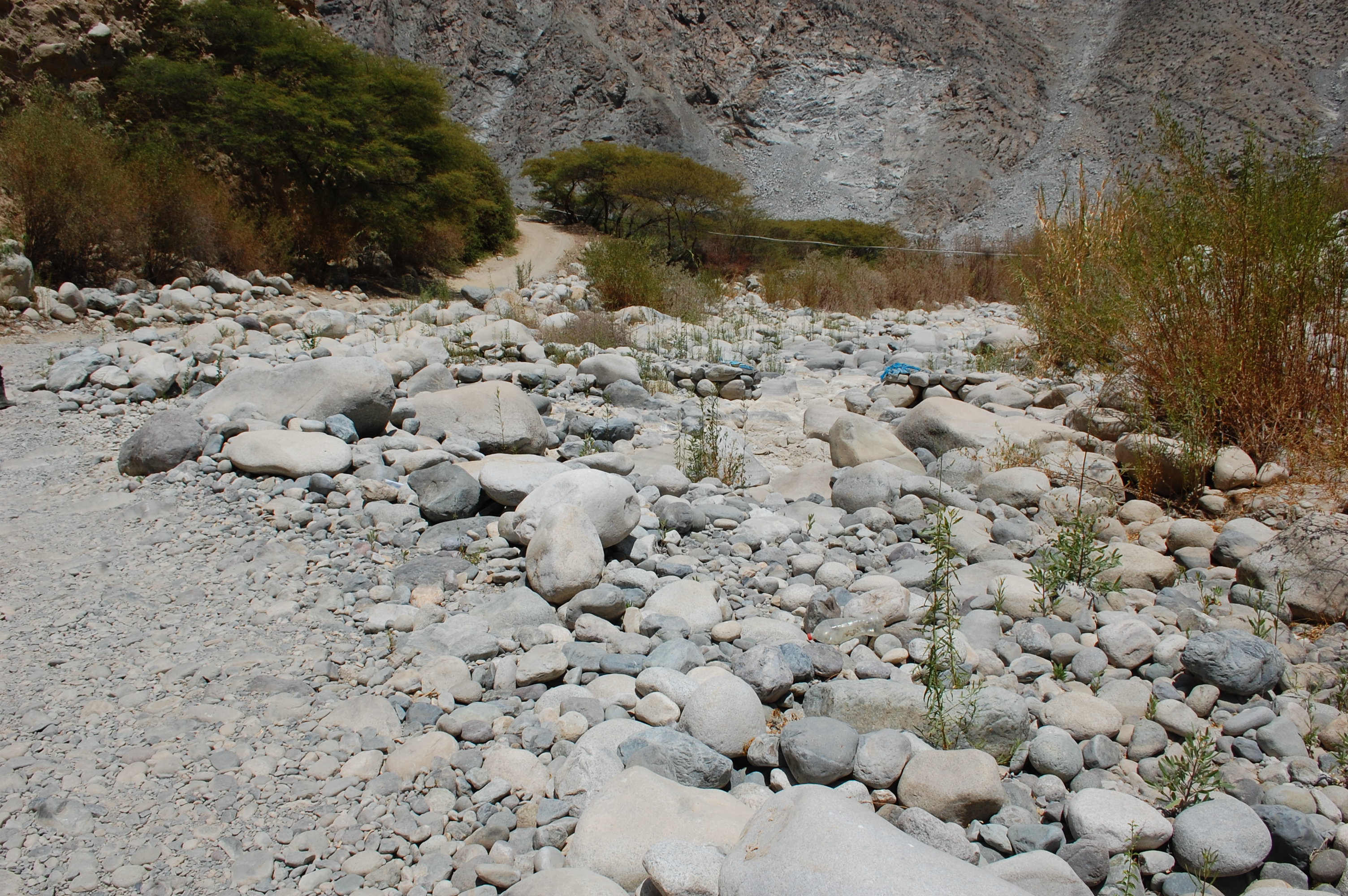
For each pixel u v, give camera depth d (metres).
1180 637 3.50
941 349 12.18
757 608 4.03
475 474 5.20
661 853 2.32
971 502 5.16
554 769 2.90
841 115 64.81
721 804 2.62
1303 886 2.48
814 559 4.42
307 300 13.48
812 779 2.76
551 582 3.93
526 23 63.97
